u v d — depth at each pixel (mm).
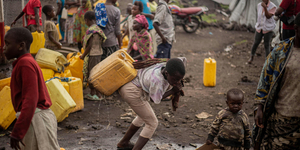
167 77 2891
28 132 2379
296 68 2508
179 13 13023
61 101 4145
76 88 4746
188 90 6250
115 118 4680
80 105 4891
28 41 2402
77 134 4062
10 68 6523
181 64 2816
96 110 4984
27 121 2203
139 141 3258
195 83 6762
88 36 5012
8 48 2348
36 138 2379
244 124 2898
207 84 6492
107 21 5543
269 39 7488
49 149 2453
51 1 9969
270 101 2717
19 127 2182
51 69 4961
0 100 4016
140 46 5289
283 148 2773
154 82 2977
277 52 2639
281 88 2645
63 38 9664
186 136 4086
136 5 6367
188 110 5098
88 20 5160
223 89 6328
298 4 5516
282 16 5789
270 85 2738
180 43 11344
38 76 2389
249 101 5543
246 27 14320
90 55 5102
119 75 3150
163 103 5461
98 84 3219
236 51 10297
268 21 7305
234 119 2891
